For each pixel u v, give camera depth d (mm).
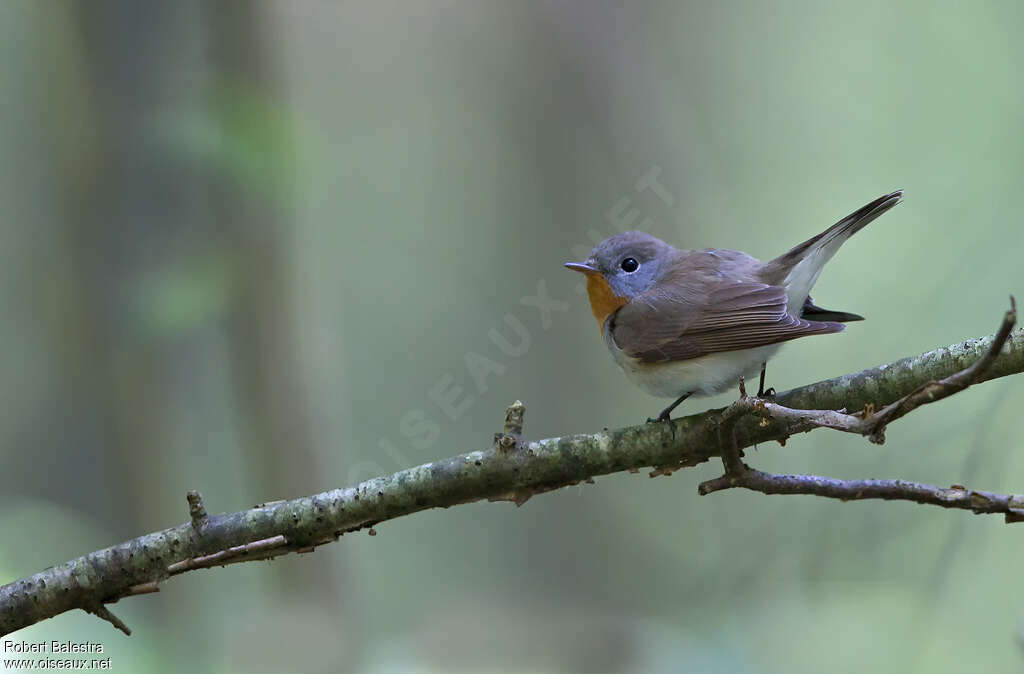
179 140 10719
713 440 5648
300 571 10953
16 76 13438
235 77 11180
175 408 12102
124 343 11375
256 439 11664
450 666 9992
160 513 11945
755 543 10039
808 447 12297
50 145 11773
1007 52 12000
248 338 11477
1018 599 9500
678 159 13234
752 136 13523
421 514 14016
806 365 11562
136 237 11297
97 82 11242
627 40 13523
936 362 5539
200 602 10898
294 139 11172
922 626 8750
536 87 13805
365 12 15180
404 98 15242
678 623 9609
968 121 11766
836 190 12984
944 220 10500
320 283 14664
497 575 13602
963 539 8695
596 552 13430
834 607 9328
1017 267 9258
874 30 13422
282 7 12672
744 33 13914
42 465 13109
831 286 11062
